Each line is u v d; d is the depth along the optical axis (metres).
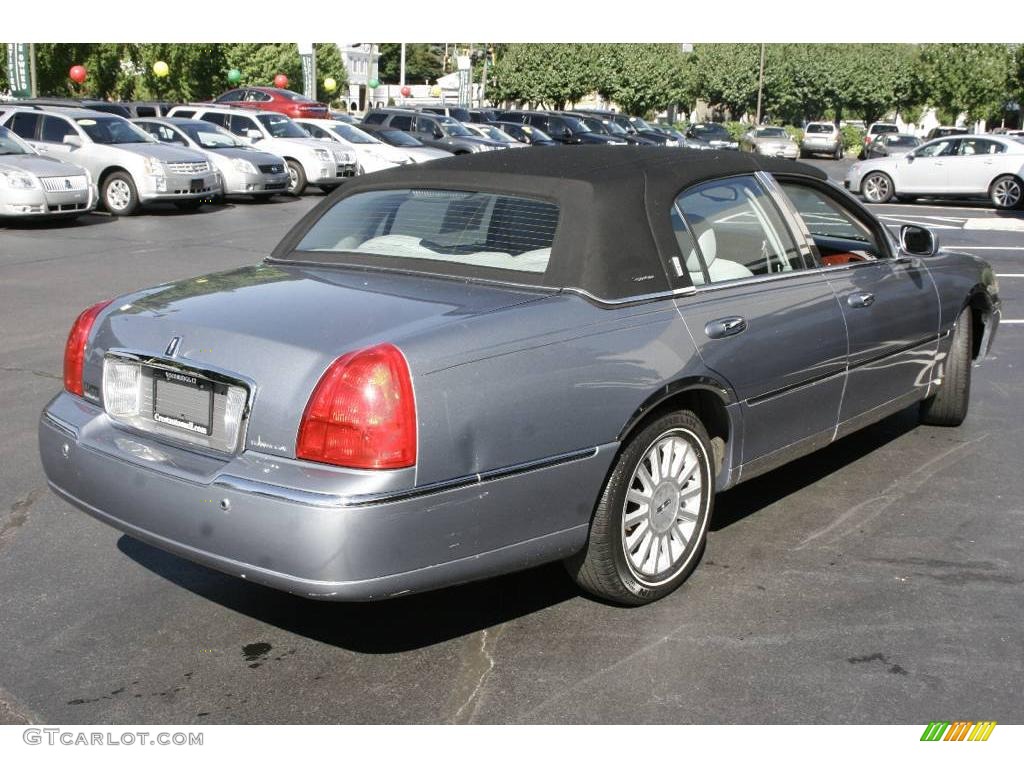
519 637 3.67
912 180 24.30
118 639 3.63
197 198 18.77
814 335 4.46
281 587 3.14
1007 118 69.88
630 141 36.97
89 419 3.68
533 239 3.82
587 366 3.50
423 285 3.78
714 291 4.08
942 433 6.09
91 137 18.42
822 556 4.36
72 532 4.53
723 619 3.80
